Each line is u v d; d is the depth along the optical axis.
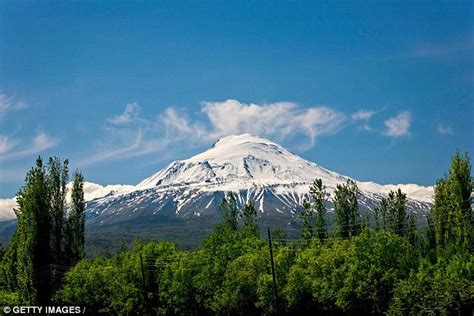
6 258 112.50
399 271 80.38
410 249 83.12
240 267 91.81
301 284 84.44
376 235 83.62
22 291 100.94
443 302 70.31
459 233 82.81
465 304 69.56
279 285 86.94
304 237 107.06
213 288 95.75
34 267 101.25
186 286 98.81
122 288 105.94
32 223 102.06
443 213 85.62
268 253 92.00
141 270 106.38
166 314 102.19
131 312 105.31
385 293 78.94
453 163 85.62
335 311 83.81
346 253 83.88
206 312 98.75
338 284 81.56
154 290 106.81
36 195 103.62
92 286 108.19
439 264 79.25
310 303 85.19
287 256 89.75
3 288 113.12
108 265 115.00
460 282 71.31
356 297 79.69
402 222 106.00
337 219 105.50
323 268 83.88
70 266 107.69
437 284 72.62
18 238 110.50
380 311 78.38
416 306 73.31
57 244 105.50
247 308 90.62
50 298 102.75
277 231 111.62
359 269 80.88
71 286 106.88
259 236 112.62
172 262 105.06
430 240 99.50
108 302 108.19
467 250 81.62
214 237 107.62
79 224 109.38
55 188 106.50
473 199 84.31
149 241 114.50
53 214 105.56
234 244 103.25
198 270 99.38
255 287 89.50
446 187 86.06
